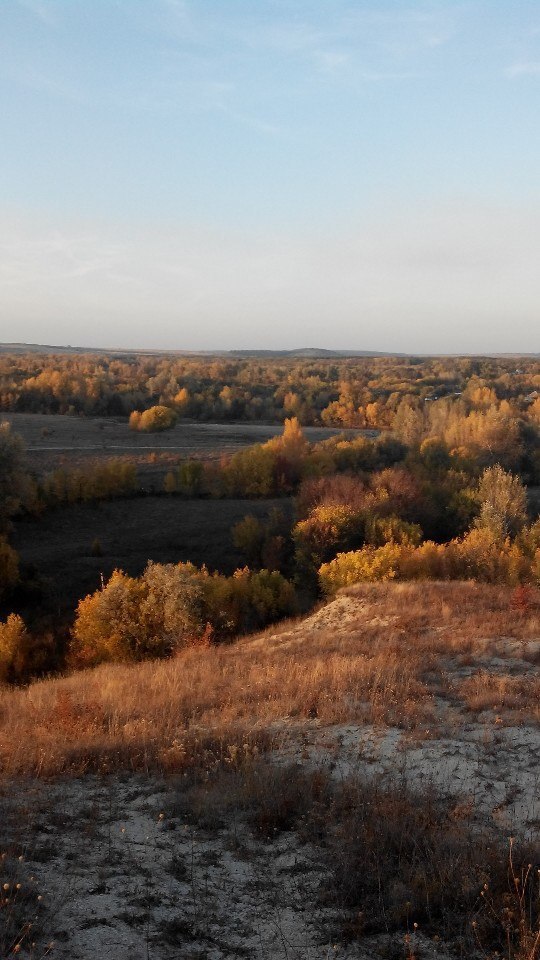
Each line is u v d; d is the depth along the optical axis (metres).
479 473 60.09
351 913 4.84
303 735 8.52
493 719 8.73
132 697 10.85
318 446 70.31
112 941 4.48
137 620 23.62
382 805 6.16
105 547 47.62
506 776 7.02
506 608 17.06
